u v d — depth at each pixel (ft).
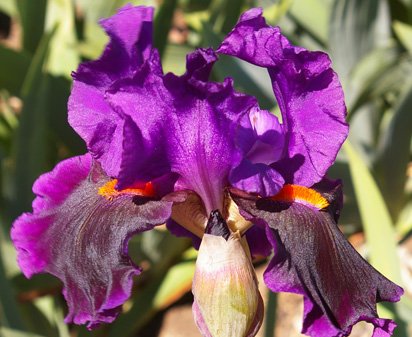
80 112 1.09
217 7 2.35
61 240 1.09
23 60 2.14
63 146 2.18
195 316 1.06
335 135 1.05
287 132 1.07
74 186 1.14
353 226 2.16
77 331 2.02
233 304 1.02
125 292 1.01
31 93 1.86
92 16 2.47
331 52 2.24
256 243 1.13
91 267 1.04
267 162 1.09
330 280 1.00
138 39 1.09
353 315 0.99
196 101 1.02
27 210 1.94
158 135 1.02
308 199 1.06
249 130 1.08
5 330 1.49
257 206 1.04
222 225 1.03
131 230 1.03
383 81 2.10
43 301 2.02
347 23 2.19
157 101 1.02
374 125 2.33
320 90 1.04
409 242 2.19
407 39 2.17
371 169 2.15
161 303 2.02
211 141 1.03
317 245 1.02
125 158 1.00
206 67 1.01
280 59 1.03
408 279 2.09
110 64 1.09
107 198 1.09
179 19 3.23
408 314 1.45
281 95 1.07
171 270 2.04
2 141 2.31
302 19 2.44
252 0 2.49
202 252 1.03
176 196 1.06
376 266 1.47
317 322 0.98
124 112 1.01
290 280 0.98
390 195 2.18
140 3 2.27
